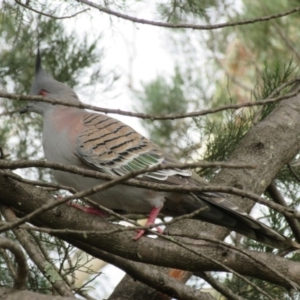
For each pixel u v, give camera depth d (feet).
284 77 40.42
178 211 32.68
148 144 33.06
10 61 48.39
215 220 31.78
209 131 43.55
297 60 58.49
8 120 49.57
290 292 28.84
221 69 66.33
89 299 31.30
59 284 27.25
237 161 35.60
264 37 62.13
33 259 27.84
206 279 29.71
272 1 60.18
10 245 22.48
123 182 22.98
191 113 24.09
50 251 34.96
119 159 32.35
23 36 48.08
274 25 58.70
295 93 24.59
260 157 35.81
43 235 34.55
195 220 33.42
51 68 49.19
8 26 46.73
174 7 36.47
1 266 36.22
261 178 35.12
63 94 36.91
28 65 48.78
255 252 28.73
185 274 32.71
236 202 33.99
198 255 26.30
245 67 65.82
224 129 41.88
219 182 34.60
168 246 28.30
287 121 37.58
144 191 31.22
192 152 46.44
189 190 23.99
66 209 27.94
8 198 27.63
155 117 24.00
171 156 33.19
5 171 26.66
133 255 28.19
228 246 25.67
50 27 48.75
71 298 24.29
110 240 28.02
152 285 29.07
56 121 34.19
